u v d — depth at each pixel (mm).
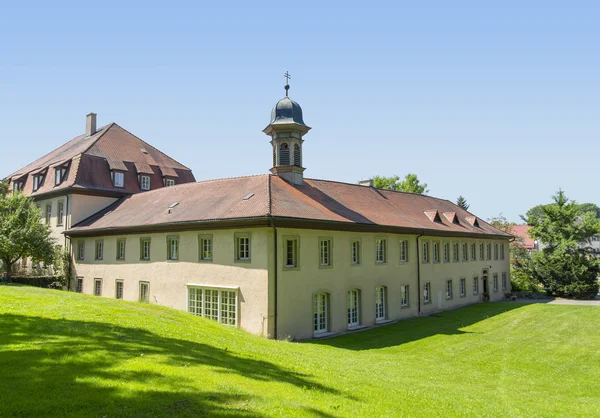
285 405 8016
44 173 37594
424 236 31844
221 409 7312
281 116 26734
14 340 9914
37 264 36000
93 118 42219
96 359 9039
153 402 7215
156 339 11805
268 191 22766
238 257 21312
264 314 19953
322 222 21844
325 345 19500
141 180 37219
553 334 24188
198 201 25859
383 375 13203
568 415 10945
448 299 34812
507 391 13438
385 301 27422
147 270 25922
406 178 69438
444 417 9211
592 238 48438
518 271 50500
